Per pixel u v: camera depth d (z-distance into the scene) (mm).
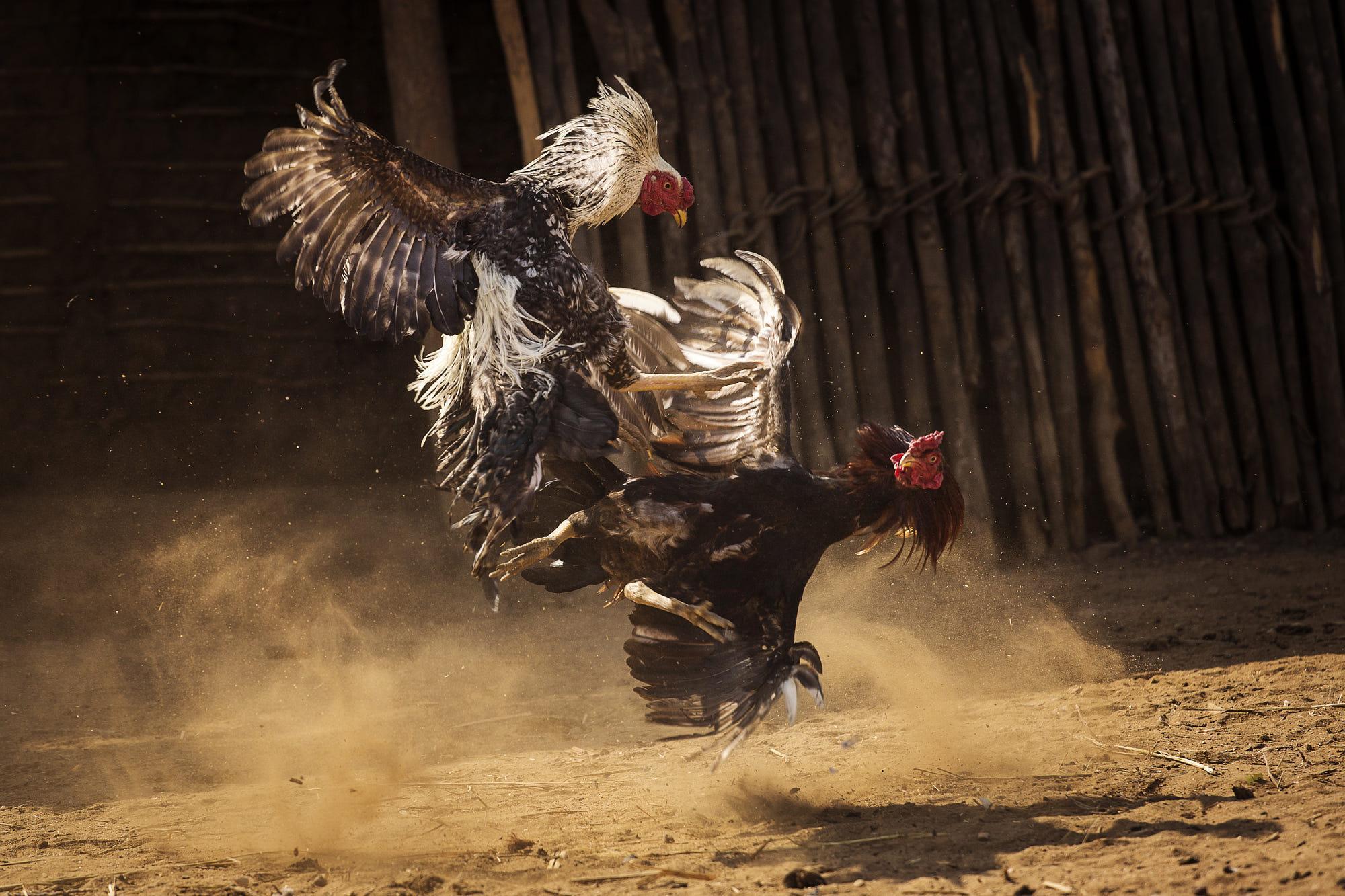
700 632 10617
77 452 28109
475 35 27656
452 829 10930
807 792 11438
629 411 11461
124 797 12609
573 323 10422
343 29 28844
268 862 10266
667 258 23594
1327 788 10242
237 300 28797
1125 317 24250
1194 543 23859
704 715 10516
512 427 9773
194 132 28766
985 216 24047
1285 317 24562
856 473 10977
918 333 23953
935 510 11117
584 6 23703
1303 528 24312
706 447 11711
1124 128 24203
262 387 28625
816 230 23922
